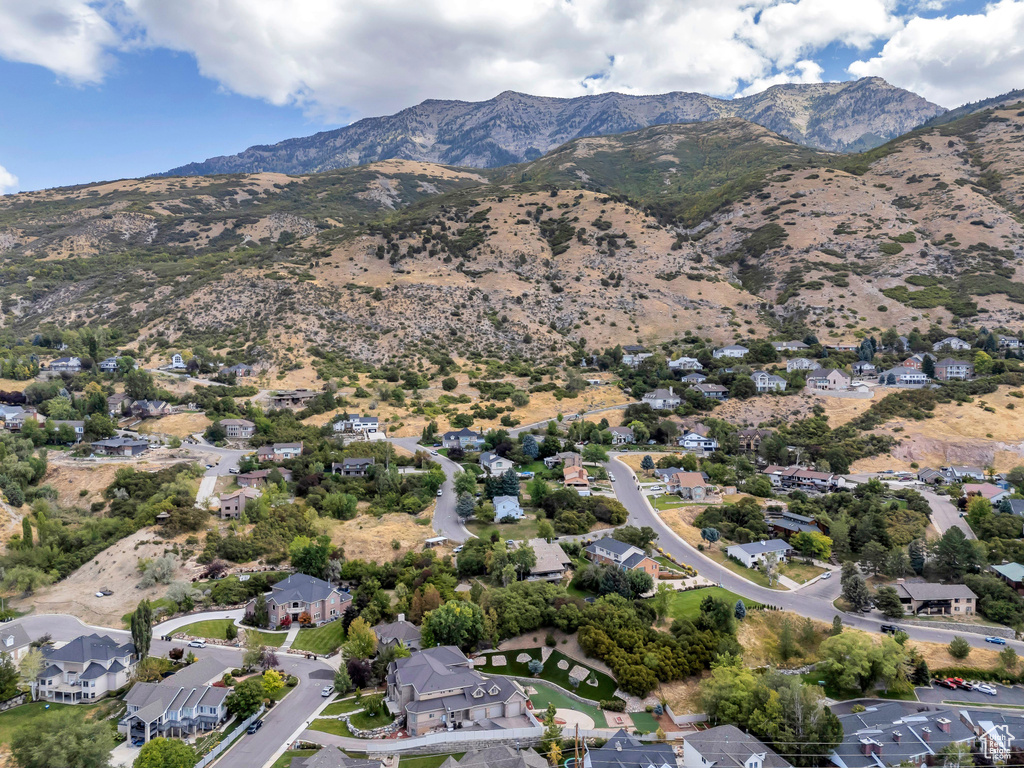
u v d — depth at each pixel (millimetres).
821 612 110250
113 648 93312
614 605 102062
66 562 123000
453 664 89250
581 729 82375
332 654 100062
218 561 122312
